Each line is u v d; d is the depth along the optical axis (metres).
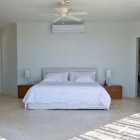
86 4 5.03
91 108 5.70
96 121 4.65
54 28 7.20
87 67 7.49
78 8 5.41
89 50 7.45
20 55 7.49
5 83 8.41
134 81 7.32
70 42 7.46
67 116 5.07
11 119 4.83
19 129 4.15
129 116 5.04
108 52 7.41
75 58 7.50
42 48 7.50
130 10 5.62
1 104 6.36
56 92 5.70
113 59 7.40
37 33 7.46
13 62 7.74
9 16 6.36
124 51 7.33
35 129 4.15
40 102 5.71
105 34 7.38
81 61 7.50
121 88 7.01
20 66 7.52
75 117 4.98
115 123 4.50
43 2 4.84
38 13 6.00
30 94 5.73
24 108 5.88
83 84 6.24
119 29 7.31
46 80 6.94
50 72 7.41
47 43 7.48
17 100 6.92
